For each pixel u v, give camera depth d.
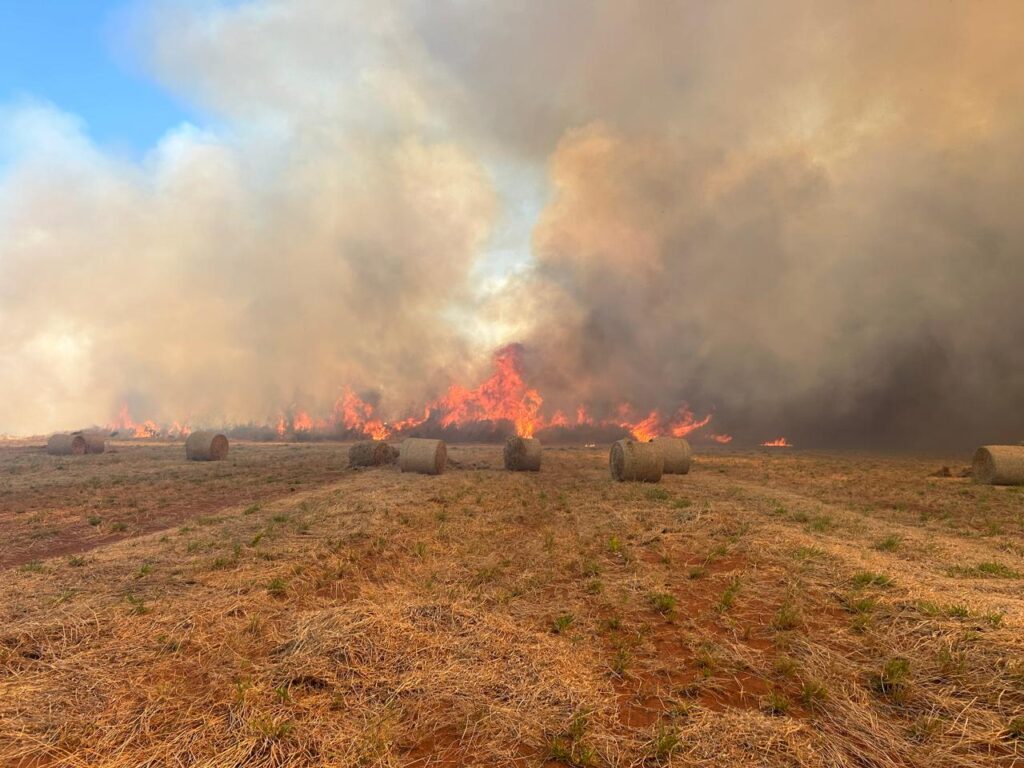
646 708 4.74
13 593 7.19
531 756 4.11
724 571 8.31
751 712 4.57
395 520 11.82
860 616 6.23
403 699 4.74
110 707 4.53
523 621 6.59
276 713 4.45
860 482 21.16
